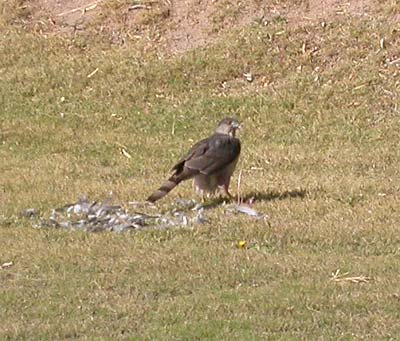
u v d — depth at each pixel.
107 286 11.22
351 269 11.63
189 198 14.48
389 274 11.52
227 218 13.46
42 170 16.34
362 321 10.27
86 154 17.27
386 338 9.92
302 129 17.97
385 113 18.27
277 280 11.38
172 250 12.27
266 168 16.27
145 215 13.65
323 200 14.27
